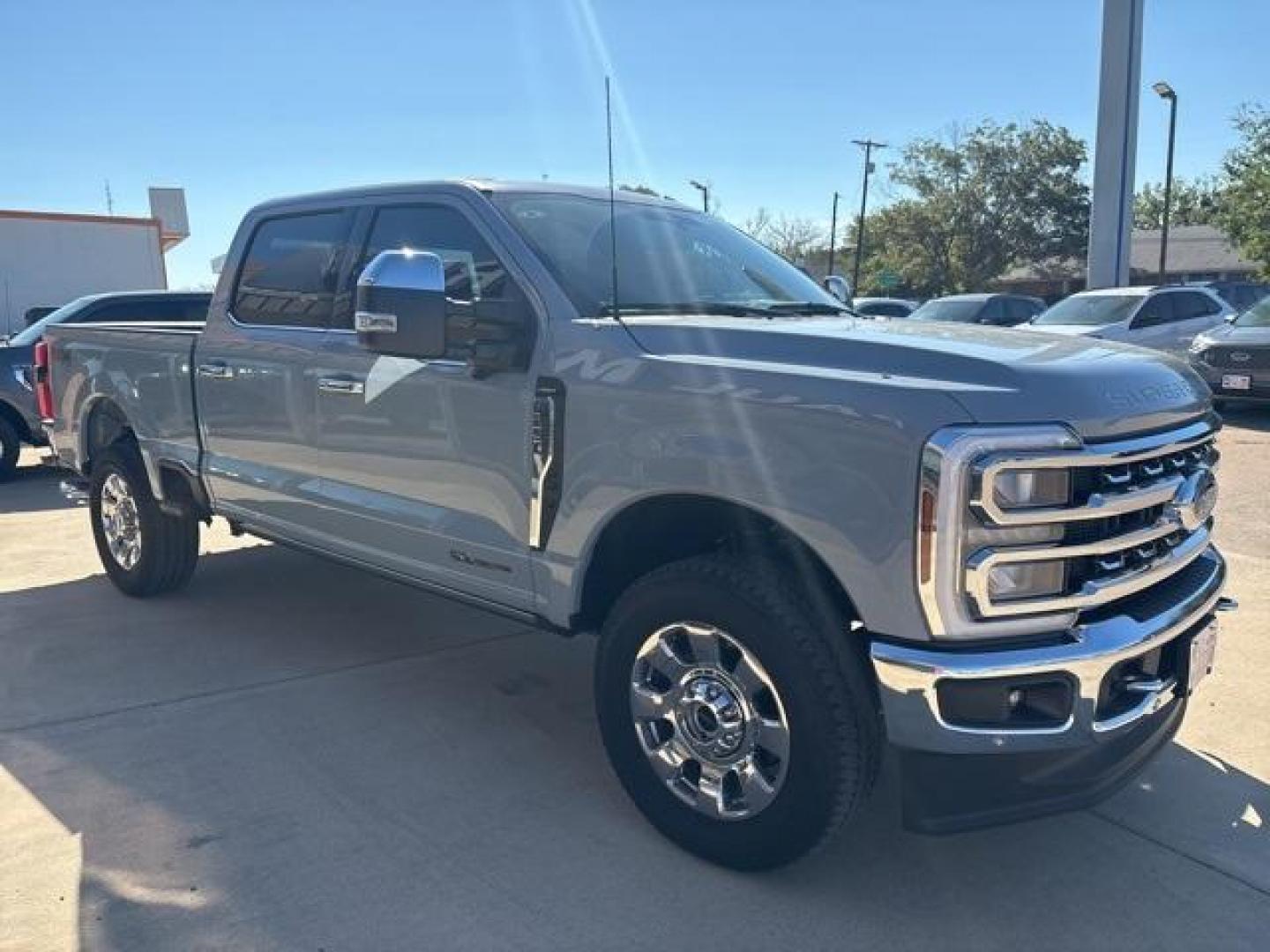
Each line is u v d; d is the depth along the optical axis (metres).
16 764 3.88
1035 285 63.00
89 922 2.94
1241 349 12.67
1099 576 2.80
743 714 3.06
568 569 3.46
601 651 3.39
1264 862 3.28
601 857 3.28
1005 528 2.64
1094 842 3.39
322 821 3.49
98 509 5.97
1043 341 3.26
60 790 3.69
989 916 3.01
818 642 2.87
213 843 3.35
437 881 3.15
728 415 2.97
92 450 6.21
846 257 65.00
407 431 3.97
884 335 3.17
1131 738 2.99
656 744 3.31
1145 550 2.99
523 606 3.69
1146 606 2.99
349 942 2.87
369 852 3.30
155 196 31.64
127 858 3.26
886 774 3.87
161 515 5.69
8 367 10.29
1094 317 15.45
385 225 4.25
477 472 3.72
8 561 6.96
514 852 3.30
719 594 3.00
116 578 5.97
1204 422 3.22
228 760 3.93
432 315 3.38
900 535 2.66
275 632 5.37
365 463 4.20
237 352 4.81
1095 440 2.73
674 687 3.22
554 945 2.86
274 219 4.79
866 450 2.71
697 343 3.22
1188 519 3.10
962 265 59.28
